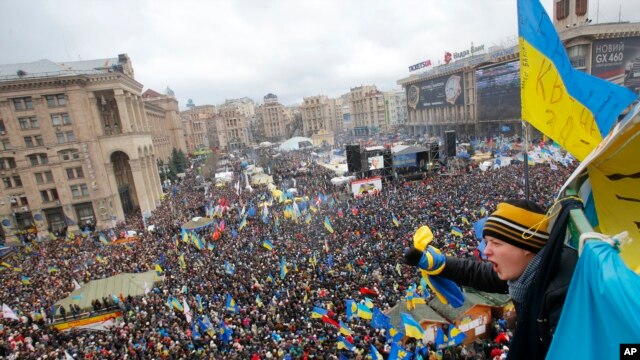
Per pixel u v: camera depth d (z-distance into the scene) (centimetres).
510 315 1703
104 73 5694
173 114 12669
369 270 2328
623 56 6650
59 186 5550
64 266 3488
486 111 8456
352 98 17325
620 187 164
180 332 1902
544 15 288
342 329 1583
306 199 4653
